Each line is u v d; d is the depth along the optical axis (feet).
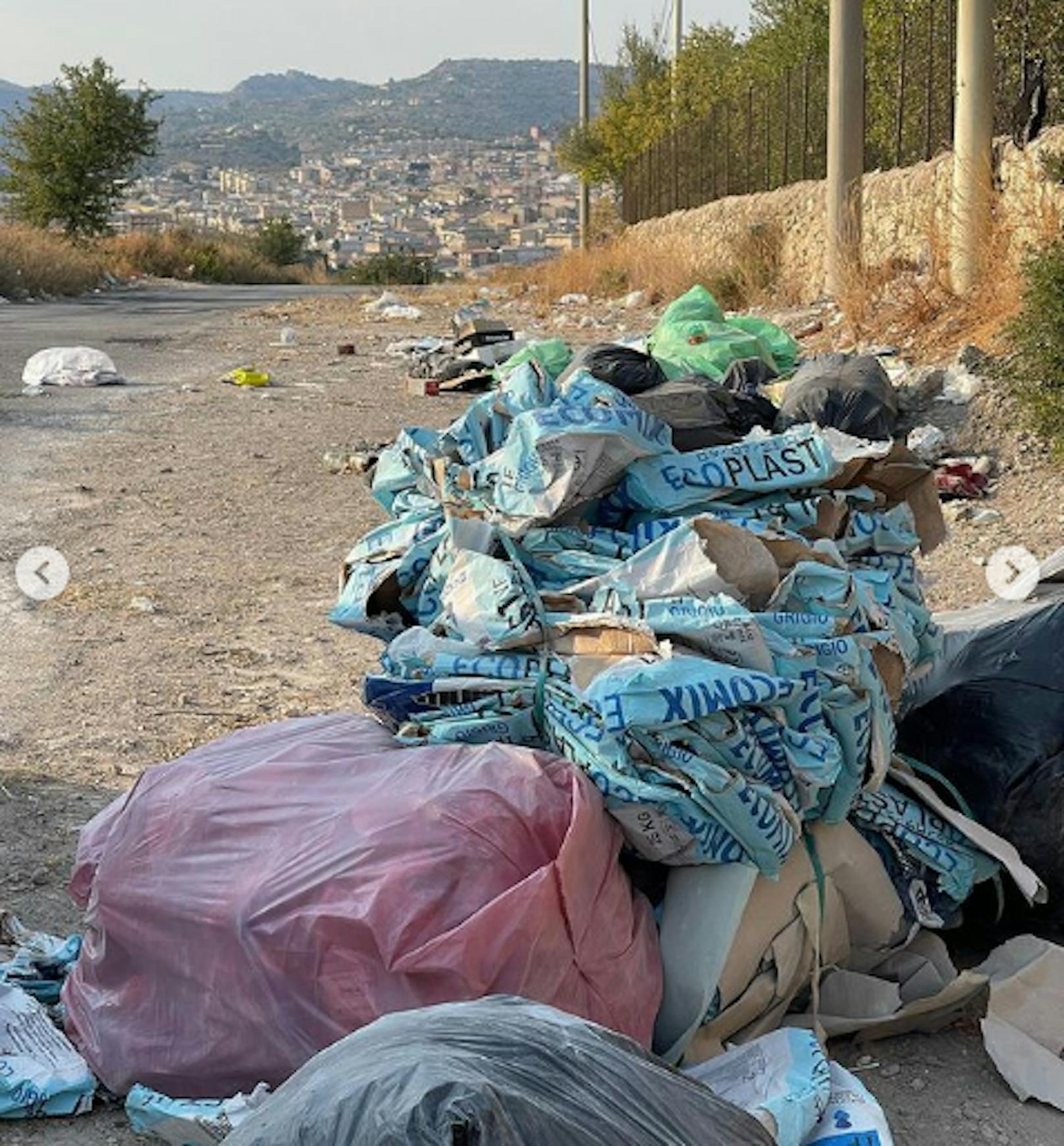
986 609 15.37
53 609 23.45
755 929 11.32
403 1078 7.35
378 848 10.49
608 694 11.21
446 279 183.93
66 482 32.73
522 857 10.61
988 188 41.83
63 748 17.85
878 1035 12.06
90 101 146.61
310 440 37.88
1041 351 31.45
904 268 47.88
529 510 13.12
